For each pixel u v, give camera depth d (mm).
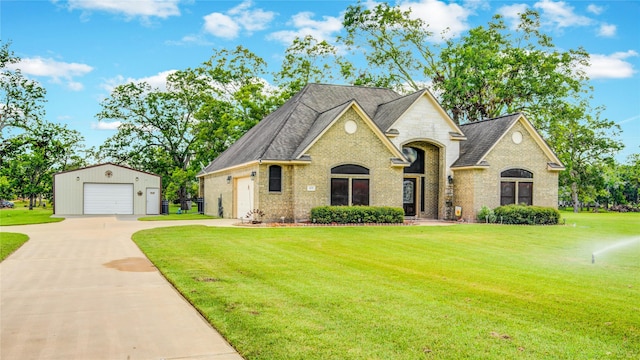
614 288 9656
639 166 69062
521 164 29531
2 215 37562
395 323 7074
